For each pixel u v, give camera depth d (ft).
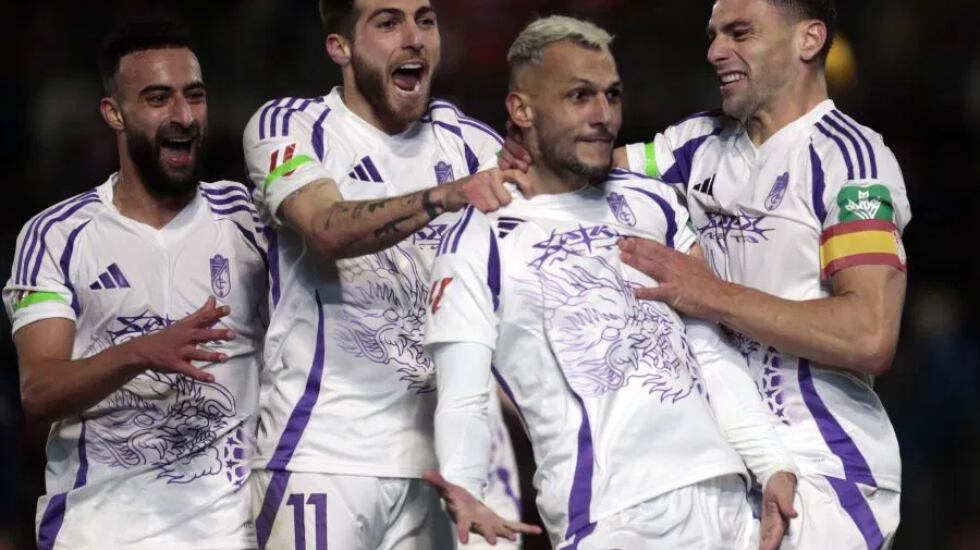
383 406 68.08
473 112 141.28
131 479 69.77
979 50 148.46
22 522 111.24
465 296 60.29
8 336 118.73
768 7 65.98
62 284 69.77
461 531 56.29
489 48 143.64
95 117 140.05
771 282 65.77
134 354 65.05
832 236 64.18
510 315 60.90
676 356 61.87
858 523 63.98
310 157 67.21
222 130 140.15
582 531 59.52
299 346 68.28
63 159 138.00
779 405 65.41
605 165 61.26
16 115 141.38
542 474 61.16
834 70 124.57
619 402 60.34
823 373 65.16
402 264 68.13
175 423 69.72
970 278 136.67
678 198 69.72
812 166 65.31
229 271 71.05
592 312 61.00
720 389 63.36
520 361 61.21
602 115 60.49
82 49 145.79
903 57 148.66
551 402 60.75
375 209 62.54
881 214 63.87
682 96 144.15
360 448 67.62
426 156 70.03
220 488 70.23
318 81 143.43
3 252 129.08
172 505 69.72
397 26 68.33
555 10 146.30
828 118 66.59
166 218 71.05
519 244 61.36
